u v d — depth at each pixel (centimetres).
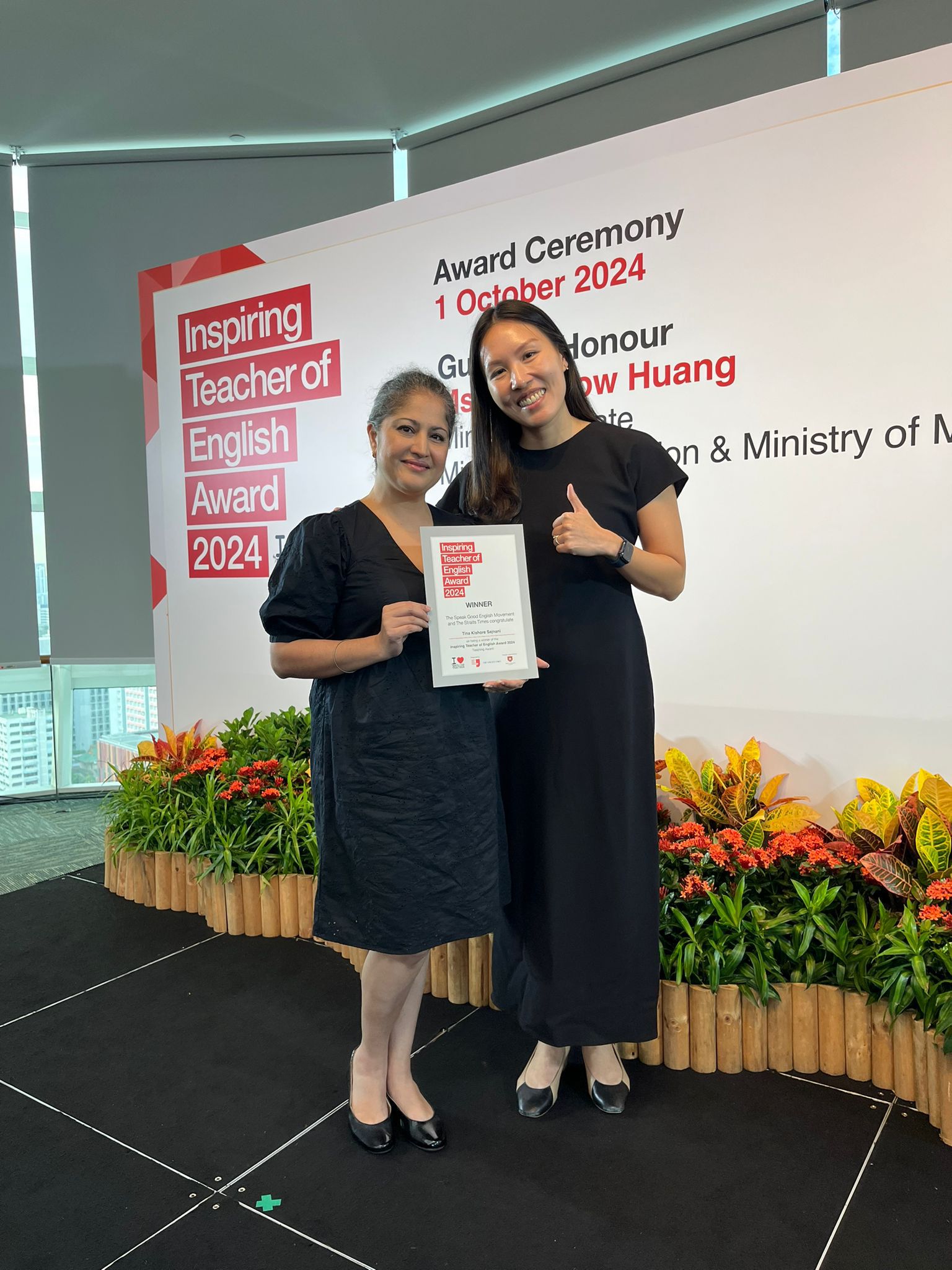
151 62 439
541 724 196
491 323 192
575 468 196
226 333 408
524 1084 210
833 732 272
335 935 183
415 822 174
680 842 251
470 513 203
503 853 198
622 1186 181
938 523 251
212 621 431
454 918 178
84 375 529
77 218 526
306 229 376
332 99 475
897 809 239
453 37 426
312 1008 262
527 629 181
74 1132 203
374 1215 174
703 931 231
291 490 396
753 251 272
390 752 174
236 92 466
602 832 196
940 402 248
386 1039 194
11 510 527
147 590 536
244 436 408
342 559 178
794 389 270
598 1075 210
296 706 406
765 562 279
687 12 411
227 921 319
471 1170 187
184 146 519
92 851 443
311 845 311
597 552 179
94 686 561
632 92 450
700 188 279
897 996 204
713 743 294
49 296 528
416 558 181
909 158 246
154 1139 200
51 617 542
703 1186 180
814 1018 223
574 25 419
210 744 383
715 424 284
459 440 344
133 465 531
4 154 518
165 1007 264
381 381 362
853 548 264
